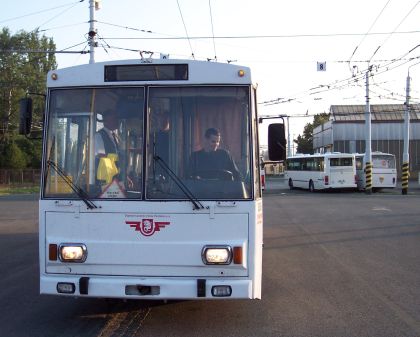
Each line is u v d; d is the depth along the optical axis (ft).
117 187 19.66
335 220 61.93
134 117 19.99
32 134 23.67
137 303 24.67
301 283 29.27
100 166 19.88
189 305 24.38
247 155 19.66
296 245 43.11
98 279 19.31
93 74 20.38
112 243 19.38
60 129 20.38
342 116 216.74
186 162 19.62
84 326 21.24
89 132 20.22
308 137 322.75
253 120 20.08
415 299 25.67
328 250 40.63
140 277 19.30
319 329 20.93
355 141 212.23
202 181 19.47
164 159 19.65
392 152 212.02
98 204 19.53
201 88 20.06
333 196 110.63
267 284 29.01
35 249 42.27
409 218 63.52
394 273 31.91
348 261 35.99
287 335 20.16
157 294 19.03
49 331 20.59
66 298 25.84
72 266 19.58
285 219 63.26
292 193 126.52
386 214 68.64
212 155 19.66
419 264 34.81
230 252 19.02
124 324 21.48
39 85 202.69
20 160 205.77
